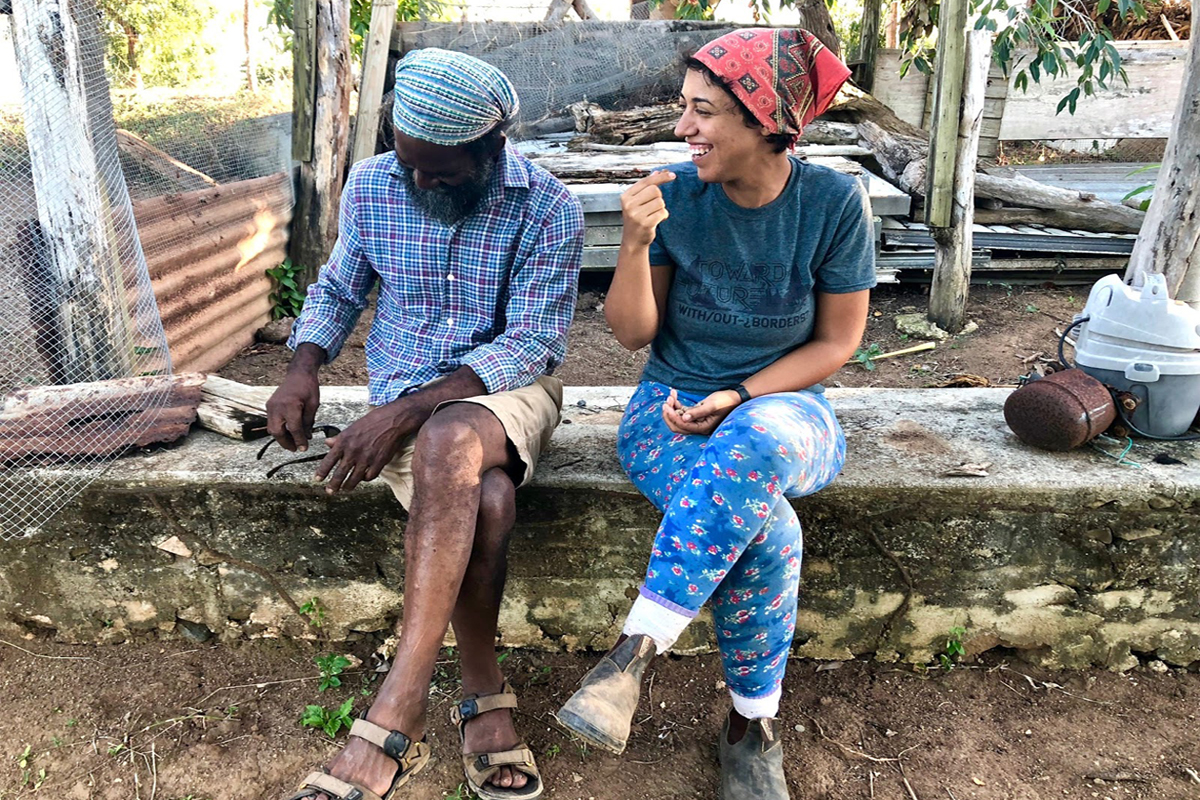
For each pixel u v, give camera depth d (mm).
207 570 2418
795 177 1968
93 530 2365
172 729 2225
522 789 1975
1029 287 5422
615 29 5953
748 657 1896
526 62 5969
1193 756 2166
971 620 2396
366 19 5969
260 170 4656
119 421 2432
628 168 5277
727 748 2031
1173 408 2393
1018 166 6582
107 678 2391
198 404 2549
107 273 3037
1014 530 2279
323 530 2354
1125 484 2207
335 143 4984
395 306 2174
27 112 2838
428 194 1951
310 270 5059
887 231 5293
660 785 2100
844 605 2395
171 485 2293
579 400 2873
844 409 2727
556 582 2408
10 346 2969
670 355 2205
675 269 2115
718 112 1814
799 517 2283
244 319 4559
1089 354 2475
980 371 4355
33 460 2328
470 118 1802
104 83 3061
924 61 6281
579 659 2484
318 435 2529
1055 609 2369
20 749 2172
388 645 2463
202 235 4082
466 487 1777
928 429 2559
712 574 1715
